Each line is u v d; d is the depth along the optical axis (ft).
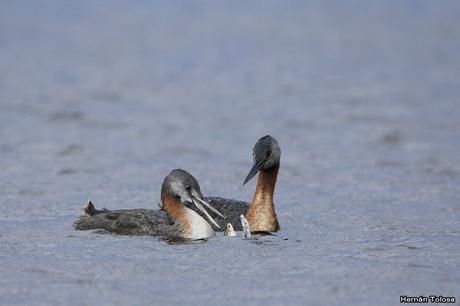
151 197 52.90
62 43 122.31
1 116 79.00
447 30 134.82
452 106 84.64
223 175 59.41
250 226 45.21
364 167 61.52
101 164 61.87
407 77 100.83
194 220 43.32
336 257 39.63
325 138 71.56
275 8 155.22
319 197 53.21
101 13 148.46
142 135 72.59
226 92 93.04
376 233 44.42
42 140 69.77
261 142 45.24
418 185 55.98
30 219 46.70
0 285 35.35
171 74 103.30
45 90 91.86
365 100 87.76
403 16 148.56
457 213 48.75
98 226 44.14
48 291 34.71
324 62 110.63
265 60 111.86
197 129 75.31
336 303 33.68
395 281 36.11
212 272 37.24
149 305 33.24
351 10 154.81
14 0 159.02
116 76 101.04
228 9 153.58
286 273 37.17
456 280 36.19
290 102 87.35
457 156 64.64
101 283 35.73
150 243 41.83
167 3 158.92
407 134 72.64
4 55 112.16
